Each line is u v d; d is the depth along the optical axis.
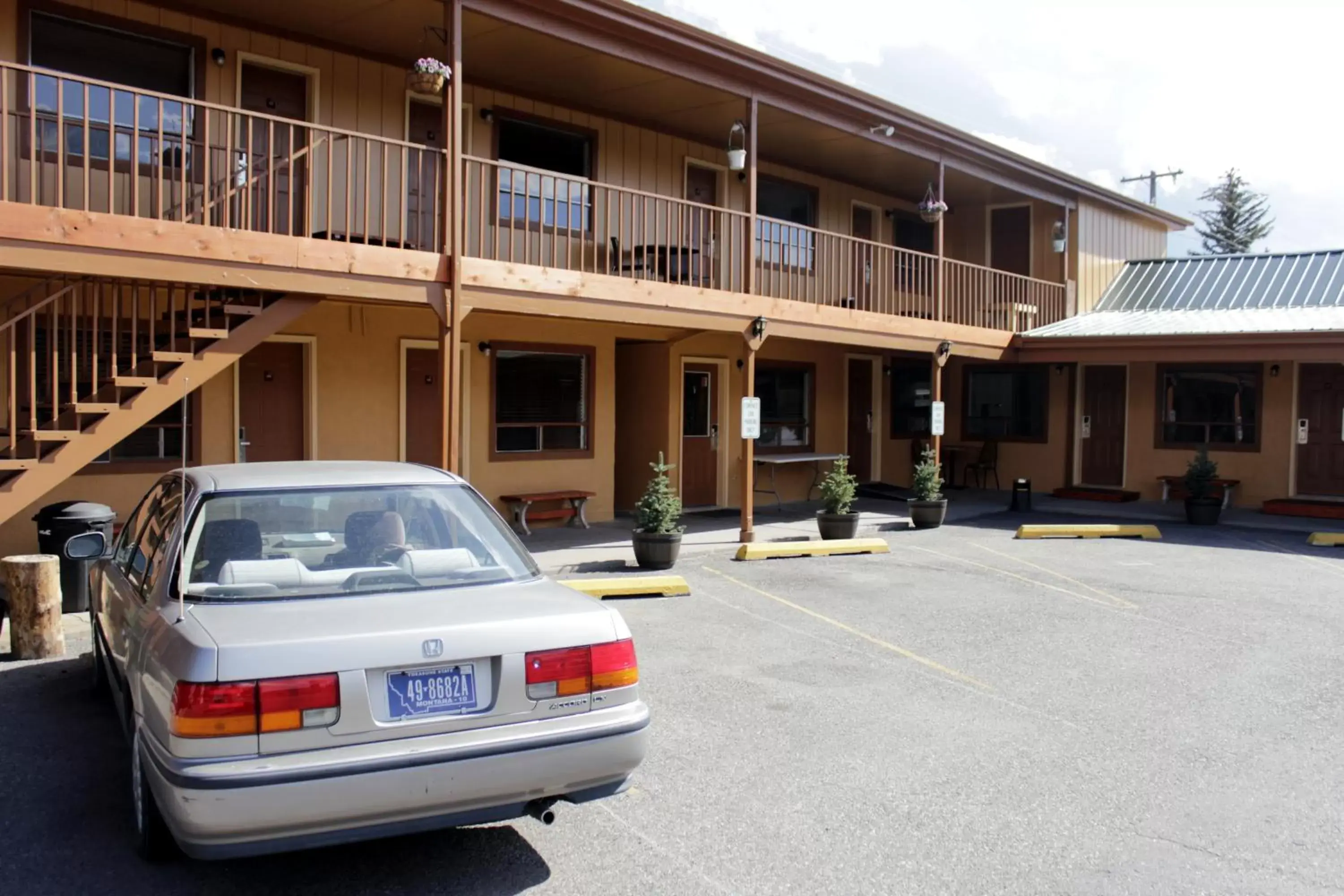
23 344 9.01
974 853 3.96
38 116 8.54
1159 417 18.31
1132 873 3.80
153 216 9.79
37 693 5.93
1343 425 16.62
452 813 3.33
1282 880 3.76
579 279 10.20
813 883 3.69
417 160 11.84
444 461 9.09
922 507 14.24
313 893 3.57
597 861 3.85
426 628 3.37
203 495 4.09
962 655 7.13
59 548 7.93
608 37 10.35
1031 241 19.61
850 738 5.32
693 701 5.94
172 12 9.86
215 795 3.02
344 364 11.30
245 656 3.13
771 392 17.08
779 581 9.98
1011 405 19.83
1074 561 11.52
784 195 16.62
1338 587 10.04
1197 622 8.33
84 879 3.65
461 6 9.12
